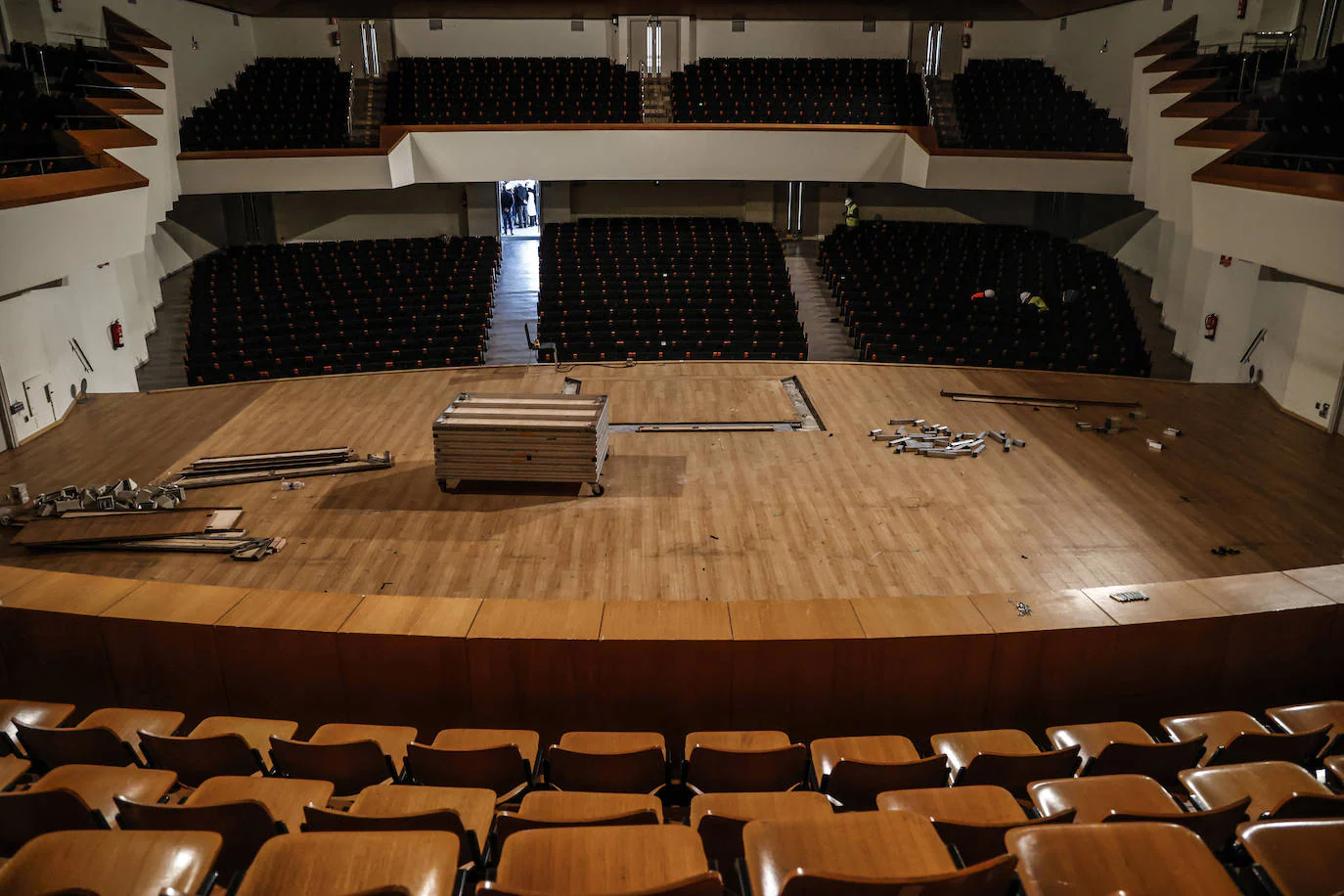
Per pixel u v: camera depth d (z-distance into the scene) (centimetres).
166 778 497
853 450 1295
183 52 2403
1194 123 1841
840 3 2555
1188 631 696
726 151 2514
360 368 1733
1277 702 730
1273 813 413
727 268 2345
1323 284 1377
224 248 2786
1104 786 472
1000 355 1819
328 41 2870
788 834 372
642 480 1198
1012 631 684
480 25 2900
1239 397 1527
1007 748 591
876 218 3044
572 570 975
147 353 1975
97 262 1380
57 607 726
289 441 1316
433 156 2455
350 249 2448
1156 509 1114
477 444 1131
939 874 315
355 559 998
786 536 1049
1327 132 1476
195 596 747
